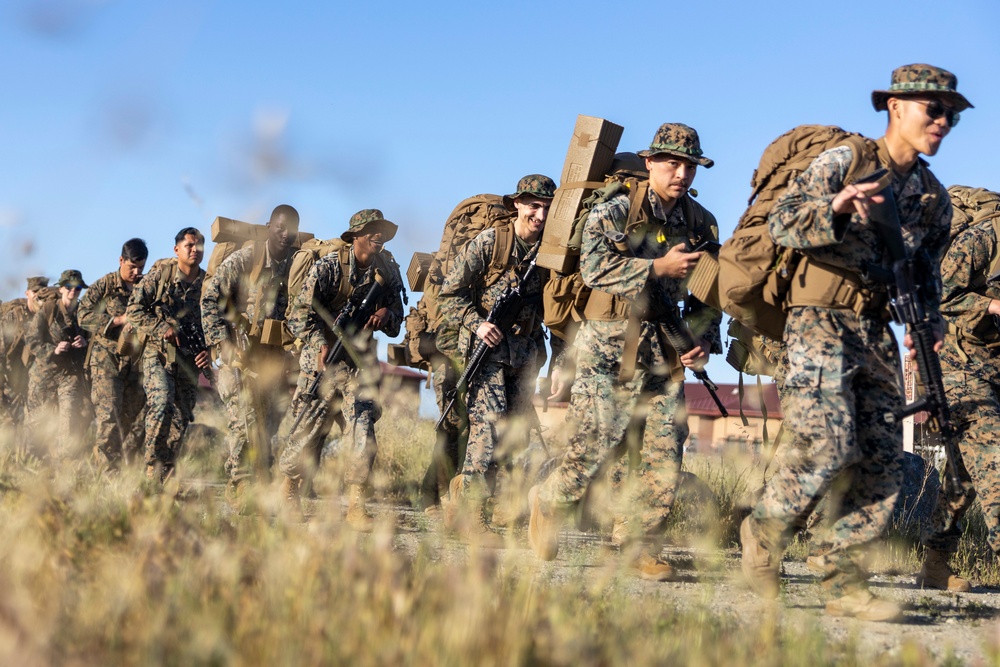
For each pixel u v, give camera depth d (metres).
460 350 21.23
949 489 17.33
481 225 24.14
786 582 15.51
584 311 16.64
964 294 16.91
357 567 8.99
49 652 6.78
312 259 22.52
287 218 23.56
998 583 18.38
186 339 26.41
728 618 11.29
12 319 39.88
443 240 24.67
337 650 7.27
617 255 15.34
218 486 24.08
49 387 34.28
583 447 16.12
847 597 13.20
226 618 7.98
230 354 23.27
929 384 12.50
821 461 12.40
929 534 17.69
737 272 13.17
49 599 7.97
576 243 16.53
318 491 22.20
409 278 27.48
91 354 28.58
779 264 12.94
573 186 16.92
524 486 22.02
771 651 9.20
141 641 7.16
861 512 13.06
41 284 33.91
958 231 17.41
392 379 22.34
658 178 15.60
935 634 12.35
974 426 16.92
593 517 21.78
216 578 8.96
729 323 17.86
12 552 8.77
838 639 11.20
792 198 12.55
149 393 25.81
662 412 16.20
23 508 10.86
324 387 21.91
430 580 9.44
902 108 12.71
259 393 23.22
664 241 15.62
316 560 9.22
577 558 15.92
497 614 8.19
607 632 8.99
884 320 12.91
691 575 16.11
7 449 15.70
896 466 12.96
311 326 22.22
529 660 7.60
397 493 28.28
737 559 17.69
